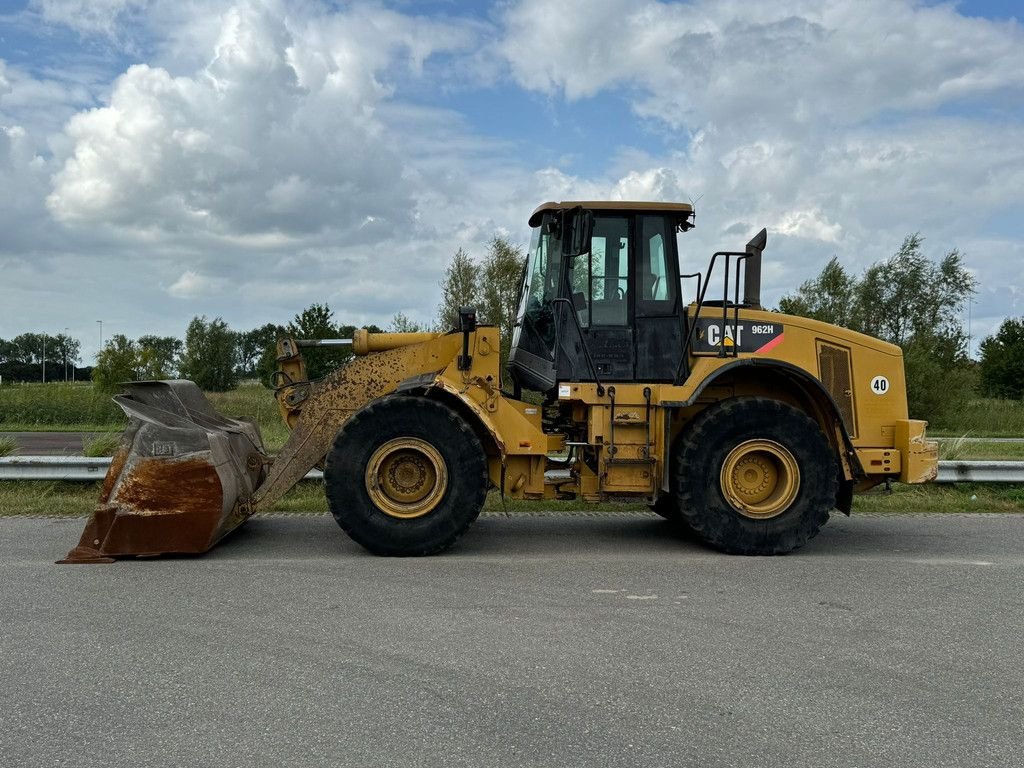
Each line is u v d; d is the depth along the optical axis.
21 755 3.07
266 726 3.31
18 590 5.32
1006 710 3.54
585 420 6.94
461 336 6.83
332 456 6.38
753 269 7.62
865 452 7.04
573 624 4.66
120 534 6.17
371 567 6.05
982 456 12.80
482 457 6.48
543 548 6.86
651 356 6.93
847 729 3.34
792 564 6.31
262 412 18.52
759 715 3.46
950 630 4.63
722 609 5.00
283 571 5.90
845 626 4.68
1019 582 5.74
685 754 3.11
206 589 5.36
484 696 3.62
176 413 6.70
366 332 7.37
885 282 30.14
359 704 3.53
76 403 21.61
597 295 6.95
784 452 6.72
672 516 8.07
